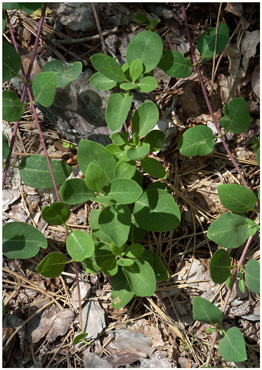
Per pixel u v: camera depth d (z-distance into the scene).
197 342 0.40
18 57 0.36
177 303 0.41
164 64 0.38
